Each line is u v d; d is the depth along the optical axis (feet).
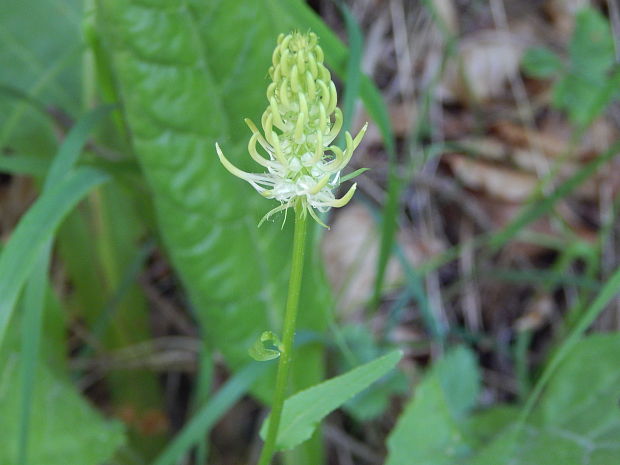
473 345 1.77
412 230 1.88
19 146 1.41
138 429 1.53
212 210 1.20
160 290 1.74
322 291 1.30
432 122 1.96
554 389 1.24
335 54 1.14
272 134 0.70
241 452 1.65
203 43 1.12
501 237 1.56
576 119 1.95
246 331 1.27
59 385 1.28
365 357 1.45
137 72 1.11
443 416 1.22
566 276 1.59
